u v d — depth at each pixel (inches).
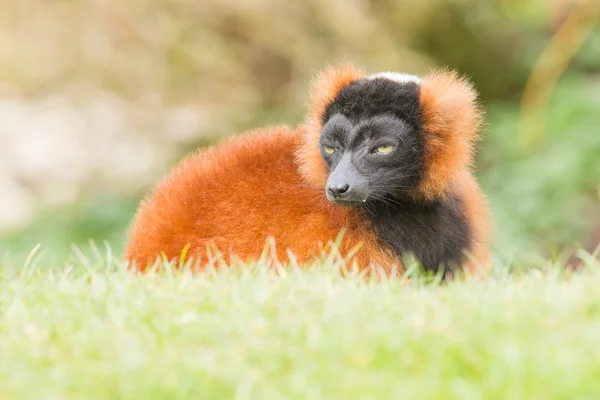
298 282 369.1
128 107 1173.7
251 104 1127.0
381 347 306.3
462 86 489.1
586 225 994.7
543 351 297.1
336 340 310.8
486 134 1111.6
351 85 480.1
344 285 370.6
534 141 1071.0
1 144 1182.9
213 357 307.3
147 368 300.7
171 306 351.6
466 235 489.7
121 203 1094.4
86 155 1157.1
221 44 1109.7
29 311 358.3
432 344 305.7
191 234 465.4
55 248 1002.1
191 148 1117.7
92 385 295.0
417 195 472.1
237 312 338.3
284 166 476.7
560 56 1075.3
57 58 1150.3
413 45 1144.2
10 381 298.5
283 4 1096.2
